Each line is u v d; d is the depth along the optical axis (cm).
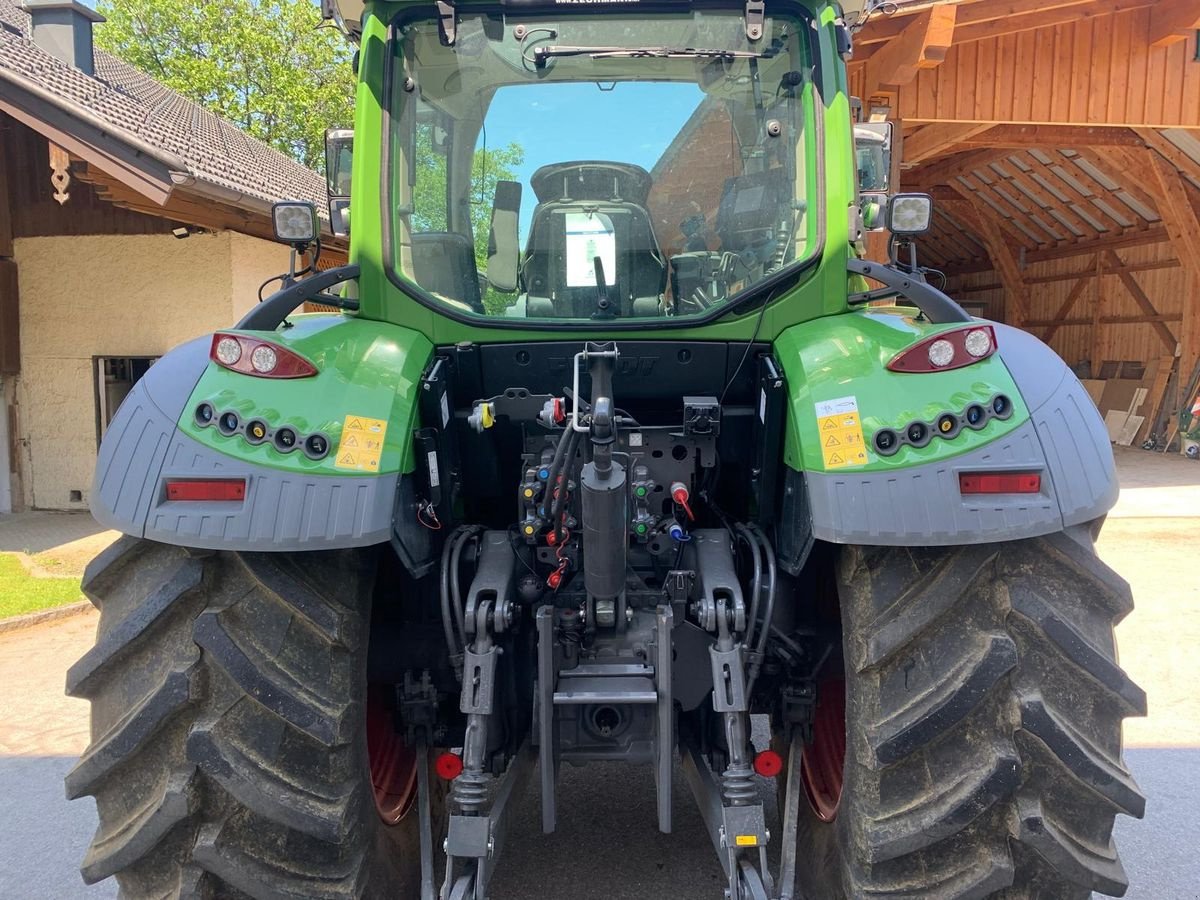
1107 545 840
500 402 261
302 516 199
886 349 226
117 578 213
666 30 273
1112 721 202
